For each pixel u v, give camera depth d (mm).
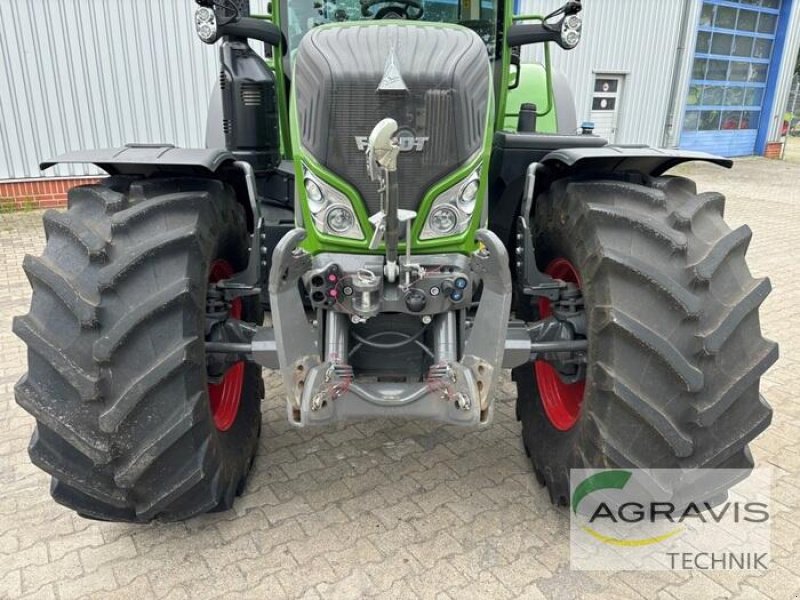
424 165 2344
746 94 16844
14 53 7875
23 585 2316
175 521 2523
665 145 15102
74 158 2385
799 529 2645
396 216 2115
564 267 2658
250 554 2467
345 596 2264
